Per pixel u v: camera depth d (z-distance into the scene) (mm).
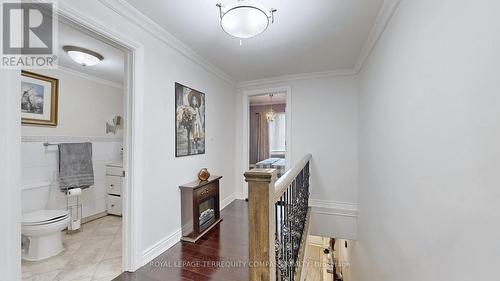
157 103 2123
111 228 2947
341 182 3400
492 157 737
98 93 3553
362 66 2938
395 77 1689
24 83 2670
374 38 2215
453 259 958
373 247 2324
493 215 733
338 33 2240
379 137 2135
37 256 2088
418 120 1300
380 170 2098
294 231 1822
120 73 3342
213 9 1812
